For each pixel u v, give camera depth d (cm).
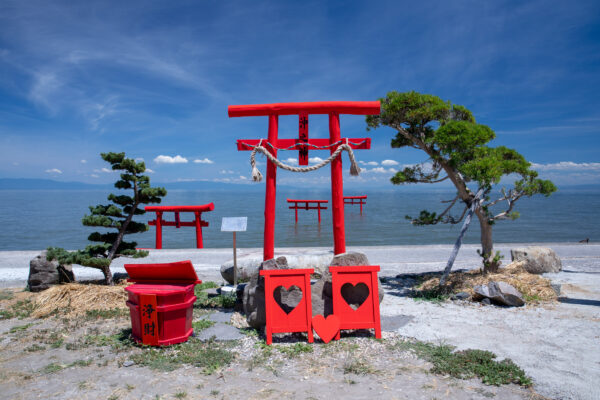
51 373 436
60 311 686
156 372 435
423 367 439
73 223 3816
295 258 897
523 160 866
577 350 481
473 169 730
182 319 525
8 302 773
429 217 909
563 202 9075
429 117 859
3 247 2230
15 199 13288
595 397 362
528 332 552
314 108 679
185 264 514
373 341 526
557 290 753
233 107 687
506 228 3080
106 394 385
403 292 832
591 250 1381
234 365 453
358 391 384
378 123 908
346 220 4084
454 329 571
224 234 2867
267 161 686
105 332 581
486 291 716
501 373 411
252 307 576
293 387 395
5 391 393
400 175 907
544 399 364
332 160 664
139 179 935
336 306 539
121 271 1119
